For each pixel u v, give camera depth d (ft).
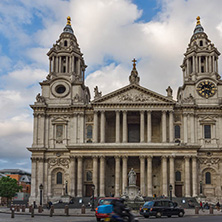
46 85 347.77
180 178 317.42
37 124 336.29
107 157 319.27
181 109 335.26
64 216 185.98
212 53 351.46
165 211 175.83
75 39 376.89
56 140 335.06
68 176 326.24
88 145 313.32
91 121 335.47
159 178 328.49
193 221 137.18
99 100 328.90
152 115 343.05
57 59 359.46
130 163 334.85
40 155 329.11
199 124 333.21
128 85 328.49
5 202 529.45
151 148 310.45
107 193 328.70
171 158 309.83
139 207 216.54
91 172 320.70
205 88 341.41
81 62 373.61
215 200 315.78
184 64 373.81
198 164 323.98
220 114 333.21
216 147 326.65
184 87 349.00
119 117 326.24
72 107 335.26
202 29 373.61
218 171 322.75
